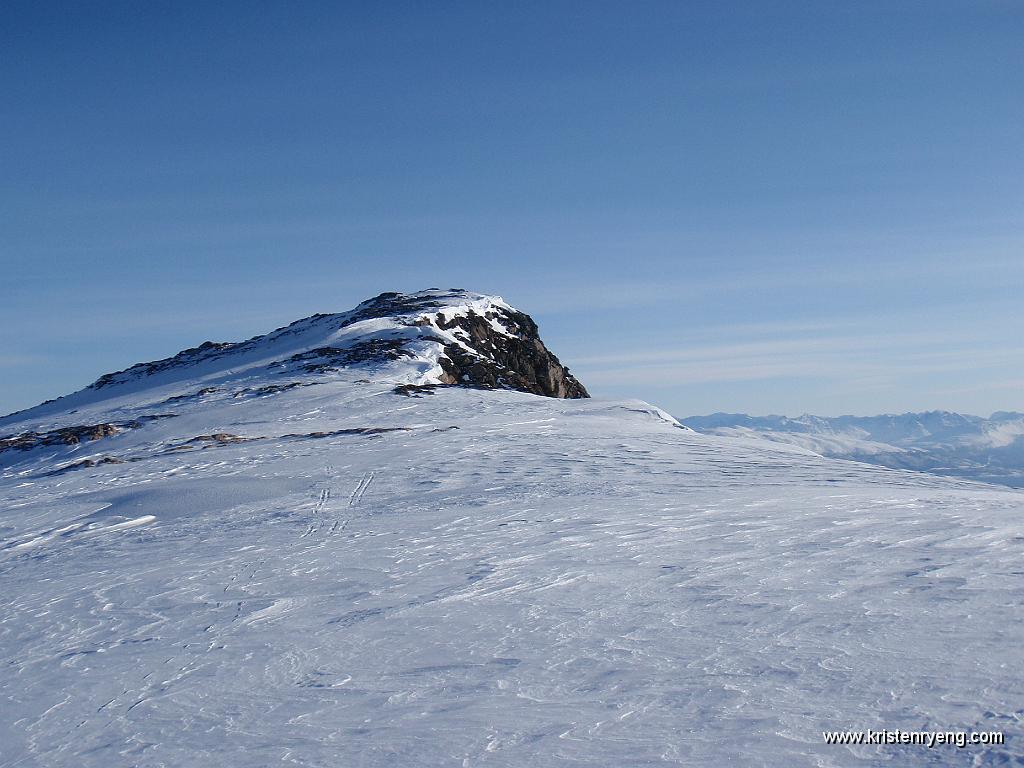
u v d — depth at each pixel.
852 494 19.91
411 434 36.31
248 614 11.29
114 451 39.00
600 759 6.12
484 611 10.48
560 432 35.94
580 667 8.12
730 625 9.12
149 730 7.46
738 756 5.98
